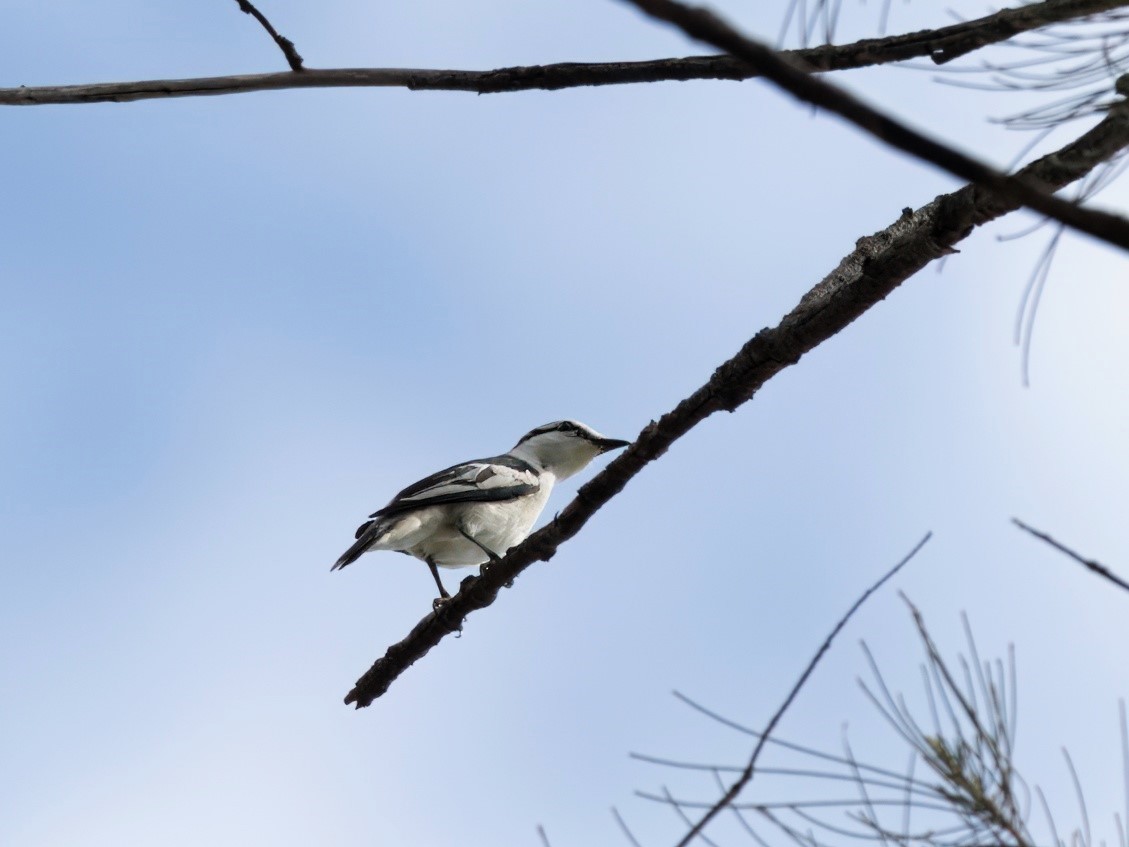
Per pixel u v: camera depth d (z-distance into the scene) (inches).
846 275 354.3
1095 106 233.1
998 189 160.6
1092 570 196.7
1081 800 189.9
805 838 198.4
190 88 366.9
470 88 357.4
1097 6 241.4
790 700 206.1
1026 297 221.6
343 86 363.9
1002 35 270.8
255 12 355.3
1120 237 157.9
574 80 345.7
